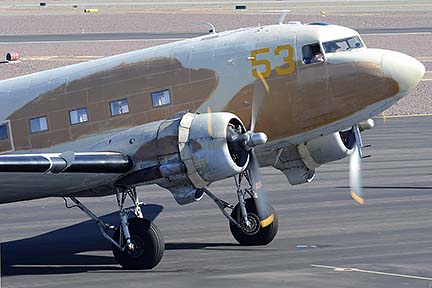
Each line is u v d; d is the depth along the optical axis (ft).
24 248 243.19
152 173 209.36
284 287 185.37
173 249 234.38
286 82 226.99
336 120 227.40
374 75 223.10
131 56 239.09
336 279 191.01
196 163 207.00
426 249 221.25
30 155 196.54
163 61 234.58
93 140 234.99
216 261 217.36
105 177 210.79
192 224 268.21
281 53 227.81
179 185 211.61
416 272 196.24
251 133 209.15
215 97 229.86
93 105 235.81
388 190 313.73
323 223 260.21
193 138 207.41
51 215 290.35
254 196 233.55
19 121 241.55
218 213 285.23
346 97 225.15
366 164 371.97
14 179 203.31
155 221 273.95
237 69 229.45
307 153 240.32
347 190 317.01
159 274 205.46
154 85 232.94
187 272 205.87
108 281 200.03
